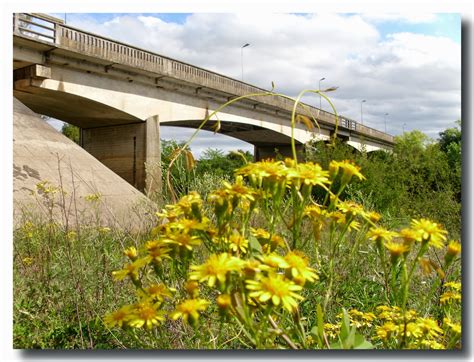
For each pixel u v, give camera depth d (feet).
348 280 6.93
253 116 91.04
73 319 6.69
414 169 28.09
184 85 72.74
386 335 4.83
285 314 4.03
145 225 10.18
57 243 10.23
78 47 53.21
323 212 4.33
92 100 58.49
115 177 28.89
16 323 6.47
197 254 5.13
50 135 30.17
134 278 4.04
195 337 5.18
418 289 6.97
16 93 54.29
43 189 14.01
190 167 5.00
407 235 4.07
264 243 4.43
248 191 4.00
